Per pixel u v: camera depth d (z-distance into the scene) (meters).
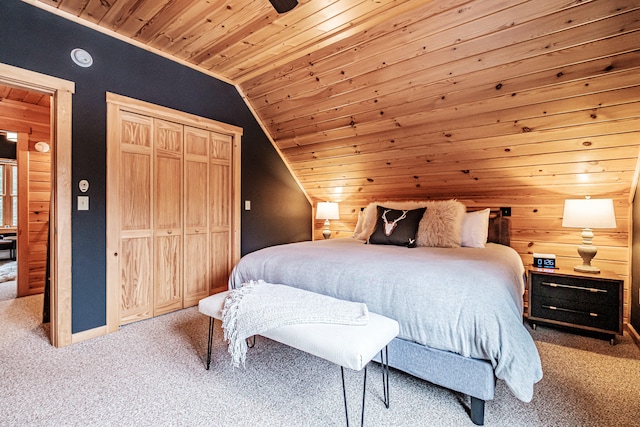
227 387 1.77
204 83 3.23
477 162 3.04
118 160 2.59
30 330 2.58
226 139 3.50
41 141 3.82
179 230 3.08
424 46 2.36
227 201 3.52
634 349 2.27
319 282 2.02
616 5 1.74
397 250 2.52
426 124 2.89
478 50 2.22
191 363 2.04
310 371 1.95
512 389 1.36
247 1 2.13
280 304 1.70
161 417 1.51
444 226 2.83
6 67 2.05
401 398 1.68
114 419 1.50
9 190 6.42
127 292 2.69
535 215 3.13
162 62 2.88
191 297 3.20
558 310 2.54
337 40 2.59
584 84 2.12
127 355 2.14
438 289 1.63
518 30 2.03
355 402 1.64
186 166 3.13
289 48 2.75
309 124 3.53
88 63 2.42
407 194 3.88
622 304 2.32
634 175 2.54
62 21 2.30
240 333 1.68
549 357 2.15
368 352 1.33
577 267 2.63
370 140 3.34
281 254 2.42
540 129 2.51
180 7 2.21
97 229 2.48
